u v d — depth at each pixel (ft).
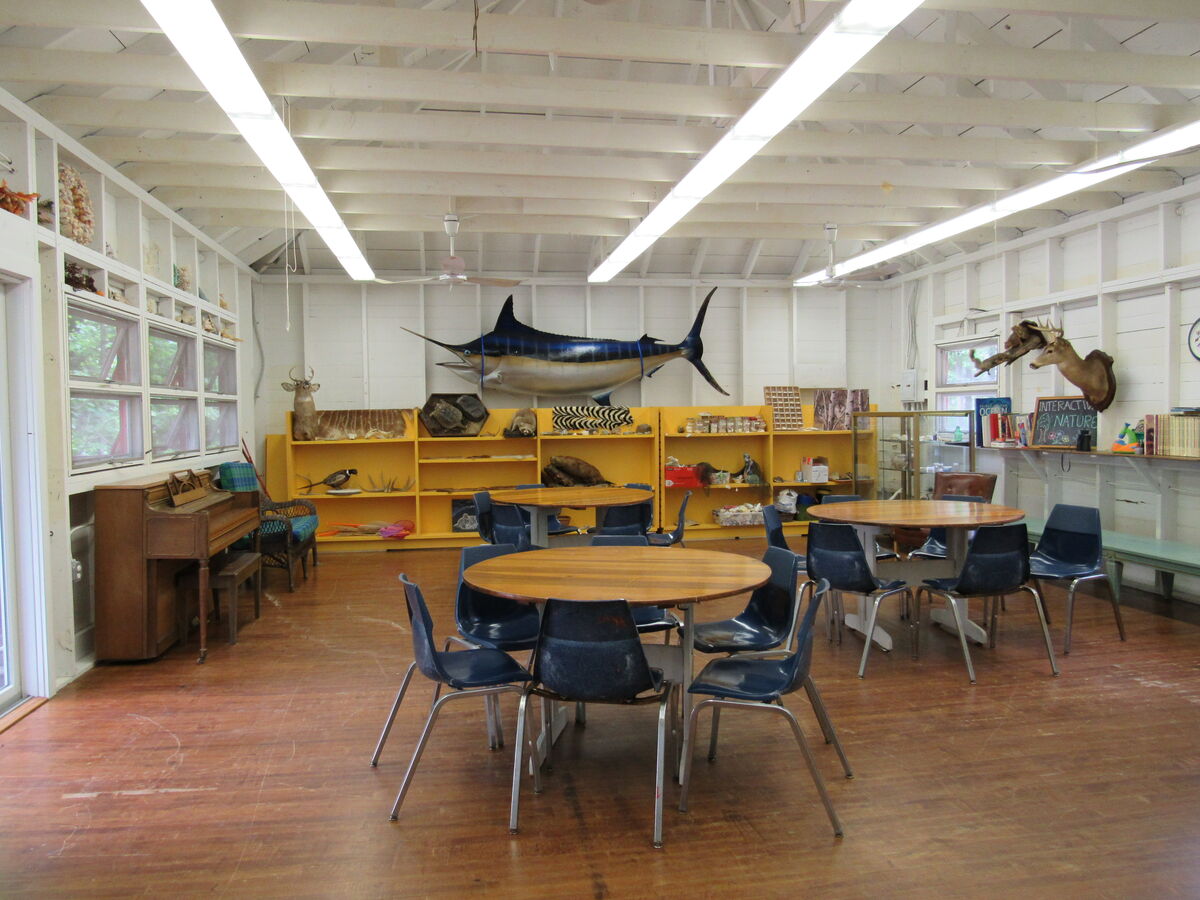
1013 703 11.78
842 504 16.85
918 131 20.56
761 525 28.71
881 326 31.42
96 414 14.82
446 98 13.09
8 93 12.03
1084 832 8.05
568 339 28.25
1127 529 19.57
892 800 8.81
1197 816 8.35
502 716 11.68
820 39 9.93
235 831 8.30
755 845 7.90
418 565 23.81
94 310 14.70
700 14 19.12
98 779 9.57
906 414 23.57
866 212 22.24
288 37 11.01
